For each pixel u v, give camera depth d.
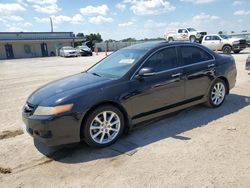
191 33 30.62
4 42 45.88
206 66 5.44
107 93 4.11
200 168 3.37
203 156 3.67
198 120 5.10
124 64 4.73
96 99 3.99
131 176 3.30
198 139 4.23
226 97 6.68
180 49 5.18
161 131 4.66
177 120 5.16
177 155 3.75
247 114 5.30
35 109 3.91
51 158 3.94
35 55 49.53
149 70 4.37
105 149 4.12
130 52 5.09
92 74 4.94
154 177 3.24
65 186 3.20
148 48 4.91
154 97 4.65
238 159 3.54
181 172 3.31
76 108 3.84
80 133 3.99
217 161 3.52
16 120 5.88
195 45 5.48
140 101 4.48
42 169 3.63
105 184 3.18
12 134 5.01
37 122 3.80
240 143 4.01
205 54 5.59
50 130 3.76
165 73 4.79
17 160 3.93
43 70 17.42
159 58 4.84
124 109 4.32
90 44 54.91
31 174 3.52
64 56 37.47
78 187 3.16
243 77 9.62
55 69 17.67
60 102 3.80
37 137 3.91
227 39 22.30
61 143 3.84
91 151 4.08
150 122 5.13
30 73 15.82
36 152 4.16
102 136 4.15
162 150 3.93
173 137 4.38
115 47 52.25
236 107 5.80
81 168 3.59
